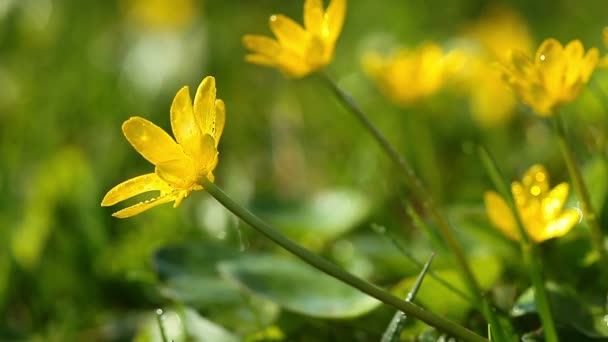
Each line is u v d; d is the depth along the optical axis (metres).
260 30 1.62
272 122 1.23
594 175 0.91
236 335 0.89
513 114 1.10
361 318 0.87
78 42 1.50
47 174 1.02
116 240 1.03
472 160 1.06
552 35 1.37
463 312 0.86
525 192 0.85
